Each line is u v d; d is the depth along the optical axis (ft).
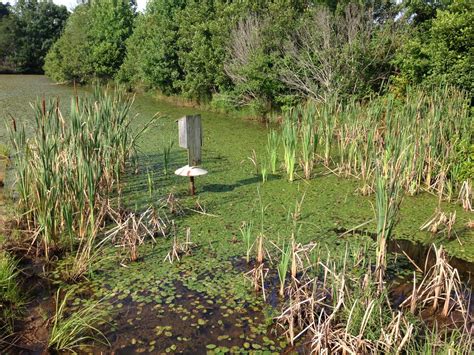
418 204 20.30
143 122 44.57
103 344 11.23
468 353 9.81
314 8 41.75
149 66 63.98
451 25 27.61
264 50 42.34
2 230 16.49
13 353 10.82
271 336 11.50
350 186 23.07
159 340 11.36
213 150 31.99
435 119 21.59
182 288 13.66
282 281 12.95
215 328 11.82
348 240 16.72
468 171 20.07
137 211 19.61
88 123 20.62
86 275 14.43
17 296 12.87
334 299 11.59
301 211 19.71
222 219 18.80
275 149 25.07
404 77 31.60
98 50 84.23
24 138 18.20
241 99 47.62
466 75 27.35
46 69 116.37
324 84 36.86
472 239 16.85
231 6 50.06
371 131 22.52
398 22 36.99
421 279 14.25
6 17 151.12
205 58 52.39
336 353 10.43
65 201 15.89
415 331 11.24
